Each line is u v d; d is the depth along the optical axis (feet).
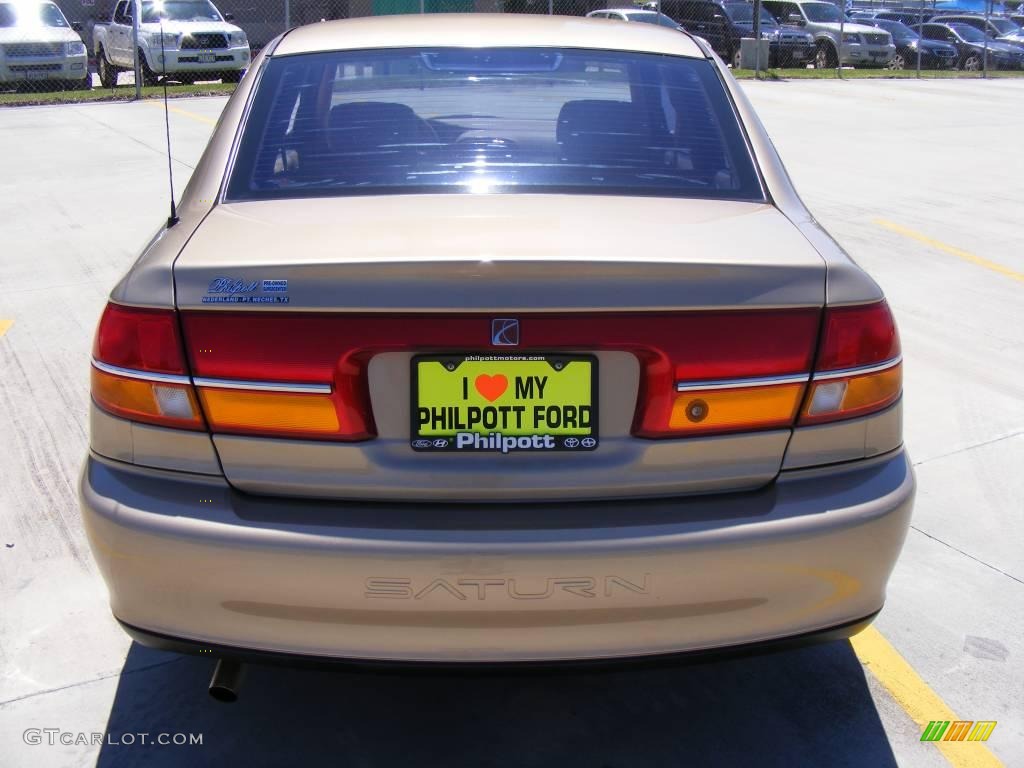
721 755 8.38
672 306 6.87
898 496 7.39
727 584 7.01
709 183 8.80
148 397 7.10
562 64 9.94
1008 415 15.14
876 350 7.36
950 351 17.69
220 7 70.85
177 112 44.27
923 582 10.87
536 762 8.27
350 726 8.66
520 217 7.72
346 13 70.49
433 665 7.06
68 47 53.88
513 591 6.84
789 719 8.80
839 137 41.37
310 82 9.61
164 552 6.98
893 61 79.66
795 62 75.77
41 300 19.33
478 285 6.75
